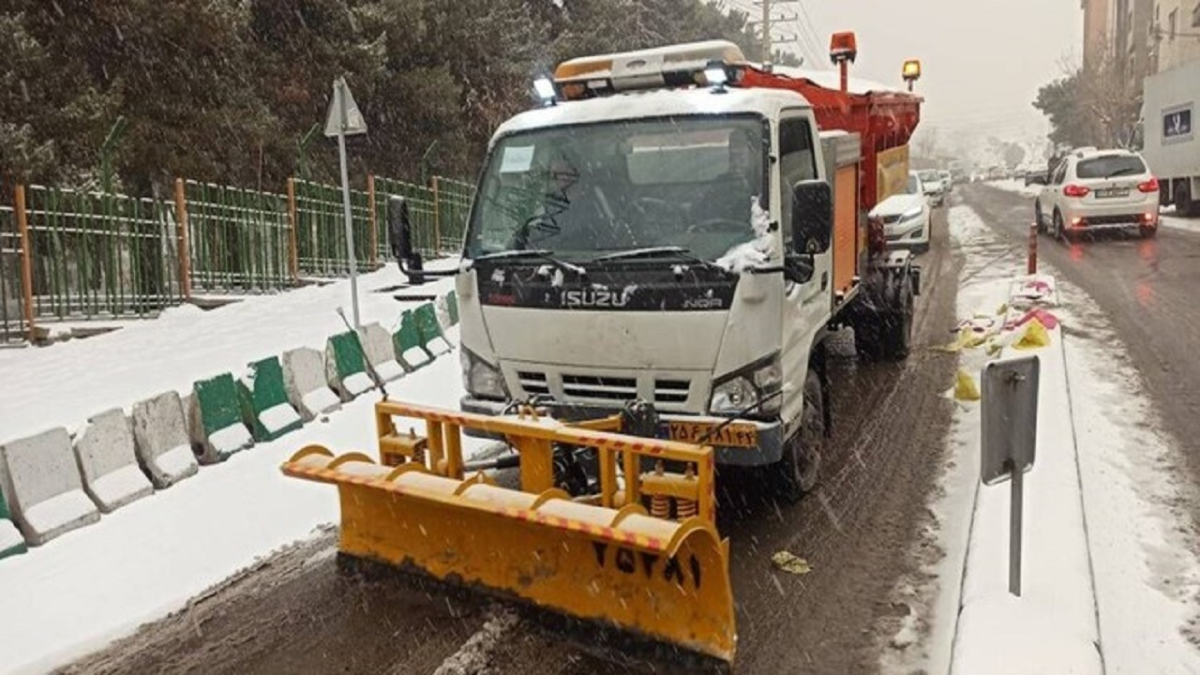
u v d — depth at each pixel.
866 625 4.69
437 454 5.14
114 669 4.46
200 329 13.34
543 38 32.56
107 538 5.93
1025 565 4.71
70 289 13.66
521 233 5.89
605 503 4.47
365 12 22.86
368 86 22.86
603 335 5.34
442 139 26.50
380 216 21.17
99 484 6.39
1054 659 3.81
